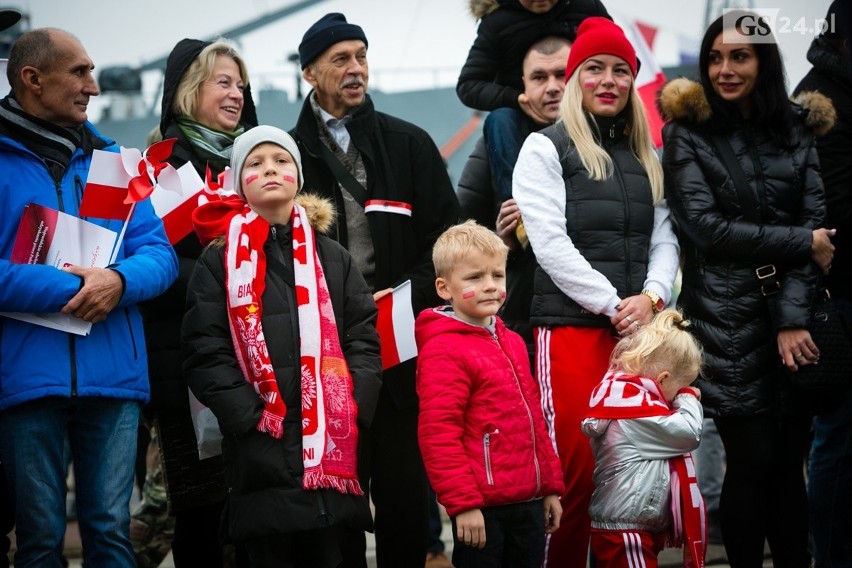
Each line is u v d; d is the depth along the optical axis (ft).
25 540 14.57
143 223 15.99
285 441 14.43
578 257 16.98
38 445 14.57
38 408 14.57
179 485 17.04
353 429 14.71
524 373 15.94
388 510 17.30
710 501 23.39
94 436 15.07
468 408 15.52
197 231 15.76
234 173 15.80
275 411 14.39
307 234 15.52
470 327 15.75
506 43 20.07
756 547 17.02
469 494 14.92
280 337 14.90
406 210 17.83
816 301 17.37
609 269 17.19
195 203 17.13
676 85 17.98
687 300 17.70
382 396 17.17
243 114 19.12
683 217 17.52
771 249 17.10
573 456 16.85
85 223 15.05
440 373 15.42
